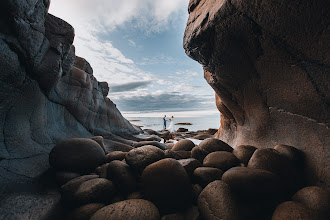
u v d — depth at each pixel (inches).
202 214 73.1
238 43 106.1
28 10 94.3
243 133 166.1
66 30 148.5
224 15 95.0
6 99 101.3
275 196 72.5
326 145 78.2
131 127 387.5
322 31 66.3
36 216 71.4
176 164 85.3
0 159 92.8
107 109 317.7
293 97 94.0
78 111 232.7
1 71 90.6
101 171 110.3
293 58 83.9
